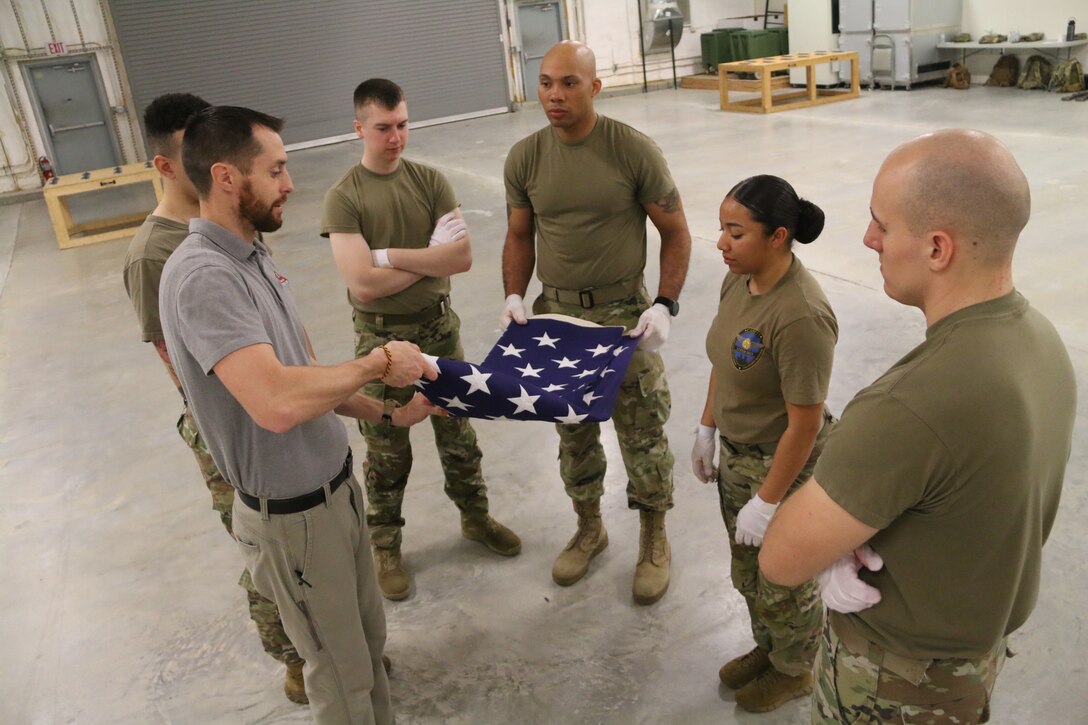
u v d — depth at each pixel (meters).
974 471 1.06
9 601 2.84
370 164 2.46
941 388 1.05
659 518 2.57
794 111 10.70
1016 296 1.10
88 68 11.22
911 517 1.14
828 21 12.04
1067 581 2.35
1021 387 1.05
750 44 13.46
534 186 2.40
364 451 3.73
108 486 3.57
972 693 1.25
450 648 2.42
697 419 3.55
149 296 1.92
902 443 1.07
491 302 5.23
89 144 11.46
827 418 1.91
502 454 3.52
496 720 2.14
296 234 7.41
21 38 10.76
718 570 2.62
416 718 2.17
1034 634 2.19
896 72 11.32
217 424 1.62
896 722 1.28
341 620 1.78
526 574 2.72
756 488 1.89
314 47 12.44
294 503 1.68
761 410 1.82
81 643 2.60
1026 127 8.12
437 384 1.97
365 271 2.41
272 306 1.67
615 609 2.50
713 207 6.62
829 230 5.70
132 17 11.31
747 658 2.14
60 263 7.52
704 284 5.10
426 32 13.05
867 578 1.23
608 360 2.14
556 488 3.21
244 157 1.57
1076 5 9.86
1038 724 1.93
